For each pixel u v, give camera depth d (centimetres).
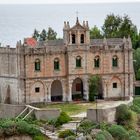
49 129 11550
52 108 12675
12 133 11175
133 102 13912
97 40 14975
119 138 11412
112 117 12319
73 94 13900
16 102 13350
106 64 14038
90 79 13800
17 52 13138
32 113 12300
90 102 13738
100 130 11375
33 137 11156
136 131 12112
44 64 13350
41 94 13375
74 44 13638
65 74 13625
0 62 13838
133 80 15575
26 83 13162
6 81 13700
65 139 10800
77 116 12156
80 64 13762
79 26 13662
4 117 12719
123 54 14200
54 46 13450
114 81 14162
